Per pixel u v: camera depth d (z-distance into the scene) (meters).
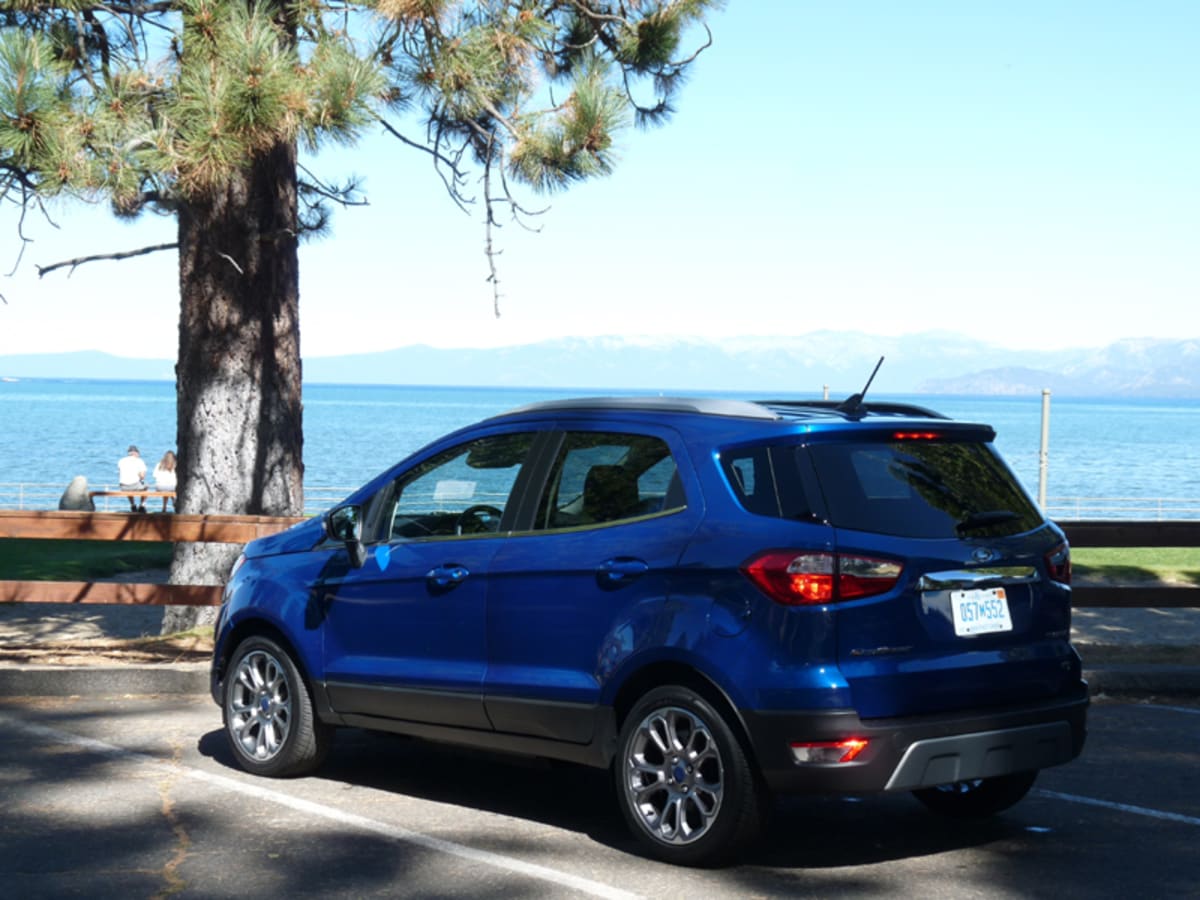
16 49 8.45
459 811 6.54
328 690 6.90
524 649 6.11
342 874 5.46
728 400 5.93
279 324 12.33
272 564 7.30
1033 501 5.95
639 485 5.89
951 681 5.40
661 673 5.67
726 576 5.41
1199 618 13.97
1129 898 5.21
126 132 8.96
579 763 6.01
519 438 6.46
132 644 10.36
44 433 110.44
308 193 13.69
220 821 6.23
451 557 6.44
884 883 5.39
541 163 10.59
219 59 8.99
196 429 11.83
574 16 12.41
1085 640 12.25
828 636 5.21
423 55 10.32
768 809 5.41
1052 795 6.85
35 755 7.50
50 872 5.41
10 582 9.88
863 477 5.47
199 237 11.75
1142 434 173.50
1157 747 7.96
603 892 5.25
